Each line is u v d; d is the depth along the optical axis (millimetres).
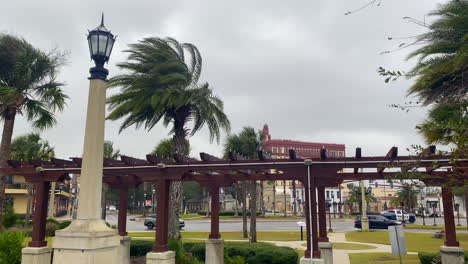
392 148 8578
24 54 15430
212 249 12188
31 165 11531
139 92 15336
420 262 13883
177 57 16594
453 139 4227
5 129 15484
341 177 10375
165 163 10406
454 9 7852
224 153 27891
